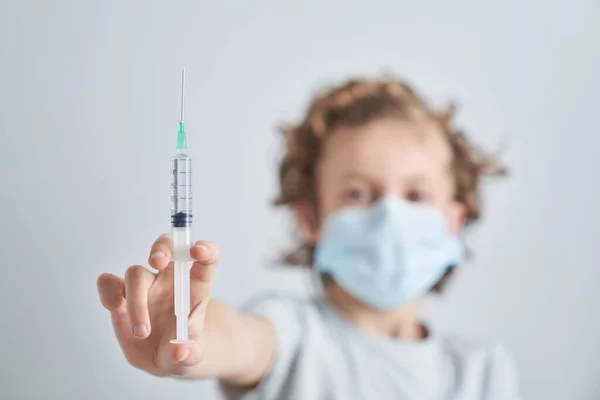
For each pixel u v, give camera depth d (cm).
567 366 192
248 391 129
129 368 179
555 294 193
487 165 192
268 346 131
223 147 186
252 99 187
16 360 176
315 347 149
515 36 196
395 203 159
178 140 85
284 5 190
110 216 181
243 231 184
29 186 179
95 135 182
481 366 167
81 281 179
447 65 194
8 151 179
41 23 182
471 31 196
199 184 184
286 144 185
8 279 177
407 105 177
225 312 107
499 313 190
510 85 195
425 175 171
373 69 192
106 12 184
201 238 183
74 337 178
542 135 196
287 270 182
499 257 191
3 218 178
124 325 89
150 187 182
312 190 179
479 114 194
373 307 163
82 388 177
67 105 181
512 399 167
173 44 186
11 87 180
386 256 156
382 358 154
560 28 196
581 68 196
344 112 175
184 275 80
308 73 190
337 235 161
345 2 192
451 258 164
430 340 164
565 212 195
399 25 194
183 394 179
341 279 161
